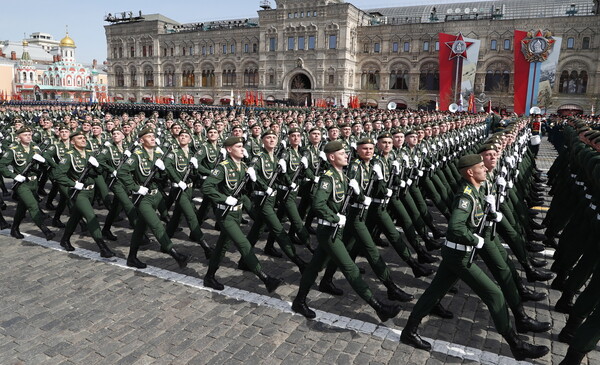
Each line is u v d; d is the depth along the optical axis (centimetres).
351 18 5503
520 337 537
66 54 8962
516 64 4781
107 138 1296
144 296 634
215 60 6431
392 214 788
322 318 577
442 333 545
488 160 551
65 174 766
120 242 870
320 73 5628
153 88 6962
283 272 734
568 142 1156
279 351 502
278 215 816
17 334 532
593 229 566
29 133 859
